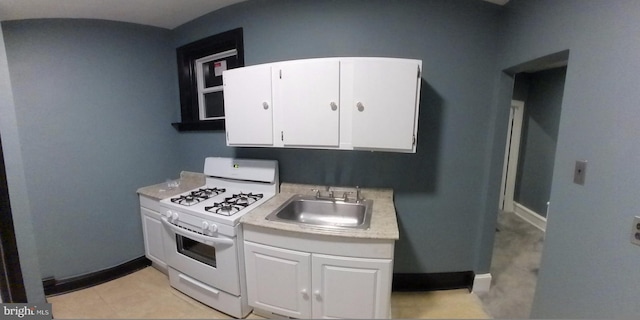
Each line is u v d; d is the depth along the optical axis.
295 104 1.60
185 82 2.39
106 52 2.06
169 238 1.90
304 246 1.44
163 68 2.37
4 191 1.30
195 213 1.65
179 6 1.95
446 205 1.92
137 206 2.31
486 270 1.98
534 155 3.45
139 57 2.22
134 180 2.27
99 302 1.91
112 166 2.16
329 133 1.58
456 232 1.96
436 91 1.79
